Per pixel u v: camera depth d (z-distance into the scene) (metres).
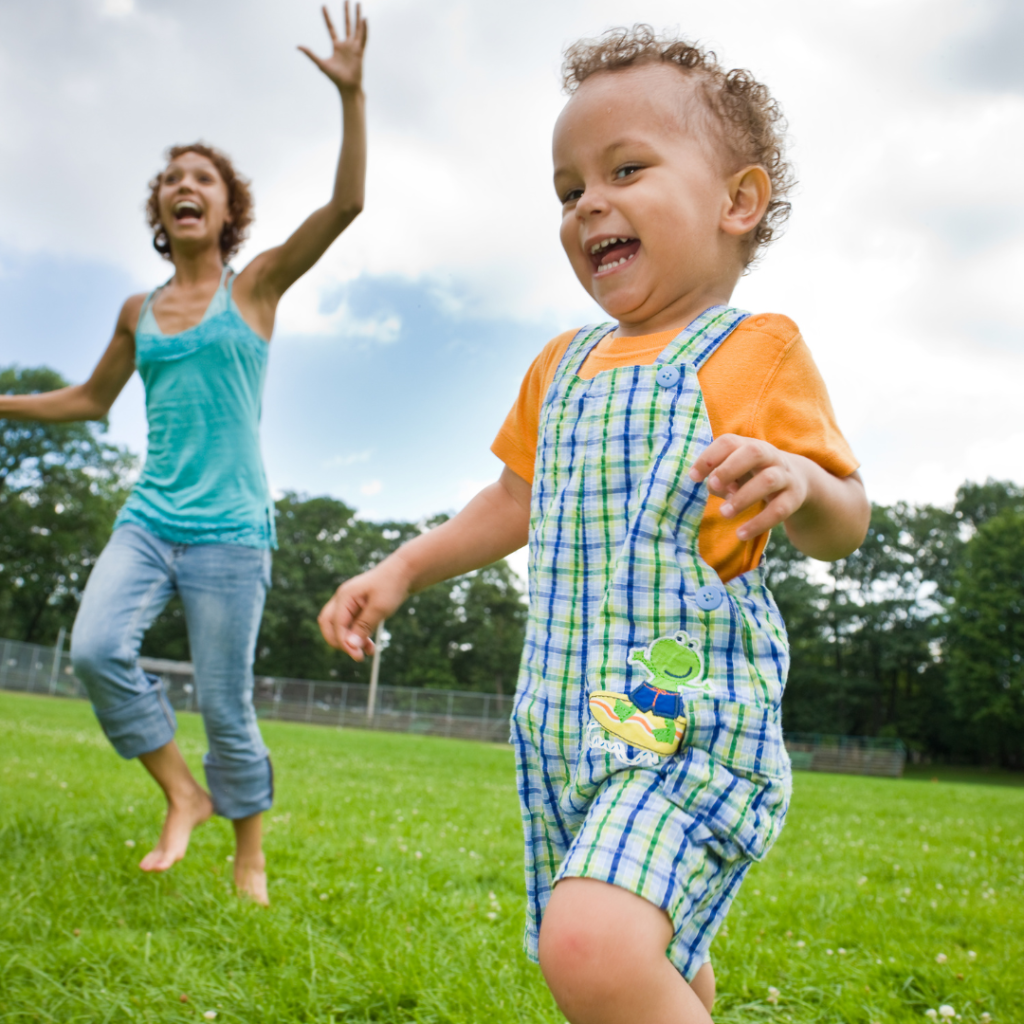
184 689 43.66
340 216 3.15
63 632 52.88
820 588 53.56
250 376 3.19
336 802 6.12
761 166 1.69
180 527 3.02
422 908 3.02
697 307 1.63
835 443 1.48
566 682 1.44
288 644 58.66
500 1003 2.13
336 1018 2.13
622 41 1.70
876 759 41.94
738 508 1.21
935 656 53.12
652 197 1.55
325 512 62.47
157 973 2.21
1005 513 49.03
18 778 5.62
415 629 61.25
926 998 2.50
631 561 1.41
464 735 43.09
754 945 2.82
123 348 3.50
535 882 1.51
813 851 5.53
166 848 3.00
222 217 3.37
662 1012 1.10
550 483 1.60
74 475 52.16
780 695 1.38
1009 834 7.63
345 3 2.99
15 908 2.57
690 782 1.25
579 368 1.69
